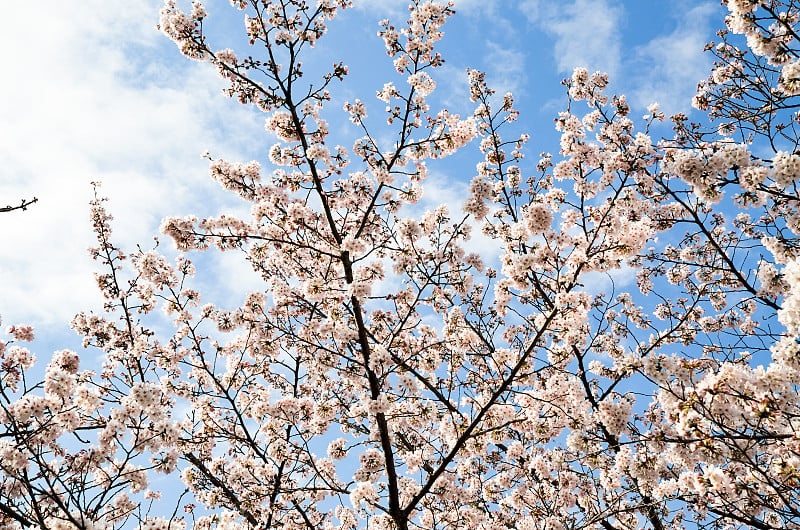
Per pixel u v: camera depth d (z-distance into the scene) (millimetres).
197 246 8930
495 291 8062
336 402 8820
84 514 5766
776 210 7719
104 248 10219
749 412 5547
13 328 7484
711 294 11203
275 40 8609
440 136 8766
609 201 8250
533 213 7297
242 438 9672
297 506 9297
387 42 8617
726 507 5707
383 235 9727
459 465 10648
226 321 9914
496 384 8867
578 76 10320
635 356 6500
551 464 9461
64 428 6473
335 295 8922
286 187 9211
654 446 7051
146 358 10195
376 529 8344
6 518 5844
